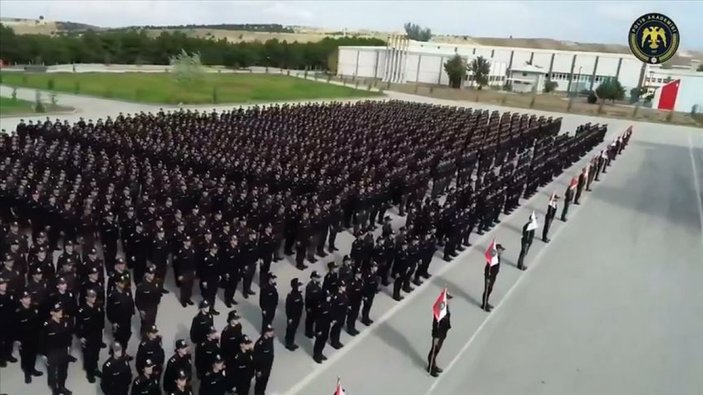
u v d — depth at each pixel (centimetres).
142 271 1653
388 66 11262
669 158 4906
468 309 1706
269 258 1748
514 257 2202
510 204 2830
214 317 1522
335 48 12656
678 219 2956
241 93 6644
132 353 1301
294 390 1222
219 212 1938
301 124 3756
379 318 1606
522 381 1331
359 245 1767
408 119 4553
